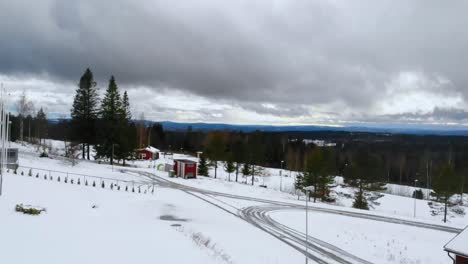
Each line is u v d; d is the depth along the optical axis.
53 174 42.12
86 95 64.94
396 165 105.38
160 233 20.89
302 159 102.81
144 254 15.42
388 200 61.62
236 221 31.06
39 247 13.77
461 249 16.00
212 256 17.69
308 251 24.61
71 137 65.25
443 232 34.38
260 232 28.16
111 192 35.66
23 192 25.78
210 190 46.38
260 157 68.12
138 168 61.81
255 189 52.72
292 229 30.22
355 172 53.56
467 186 70.81
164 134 139.38
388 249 27.16
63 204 24.78
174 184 48.38
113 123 65.44
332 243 27.19
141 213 28.97
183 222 27.80
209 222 29.14
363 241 28.69
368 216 39.06
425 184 91.12
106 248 15.30
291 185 67.88
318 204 44.47
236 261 19.09
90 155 78.00
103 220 22.34
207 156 69.00
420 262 24.75
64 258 13.02
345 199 59.84
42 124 90.94
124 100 75.88
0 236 14.31
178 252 16.83
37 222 17.98
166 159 87.50
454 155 117.50
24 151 65.31
